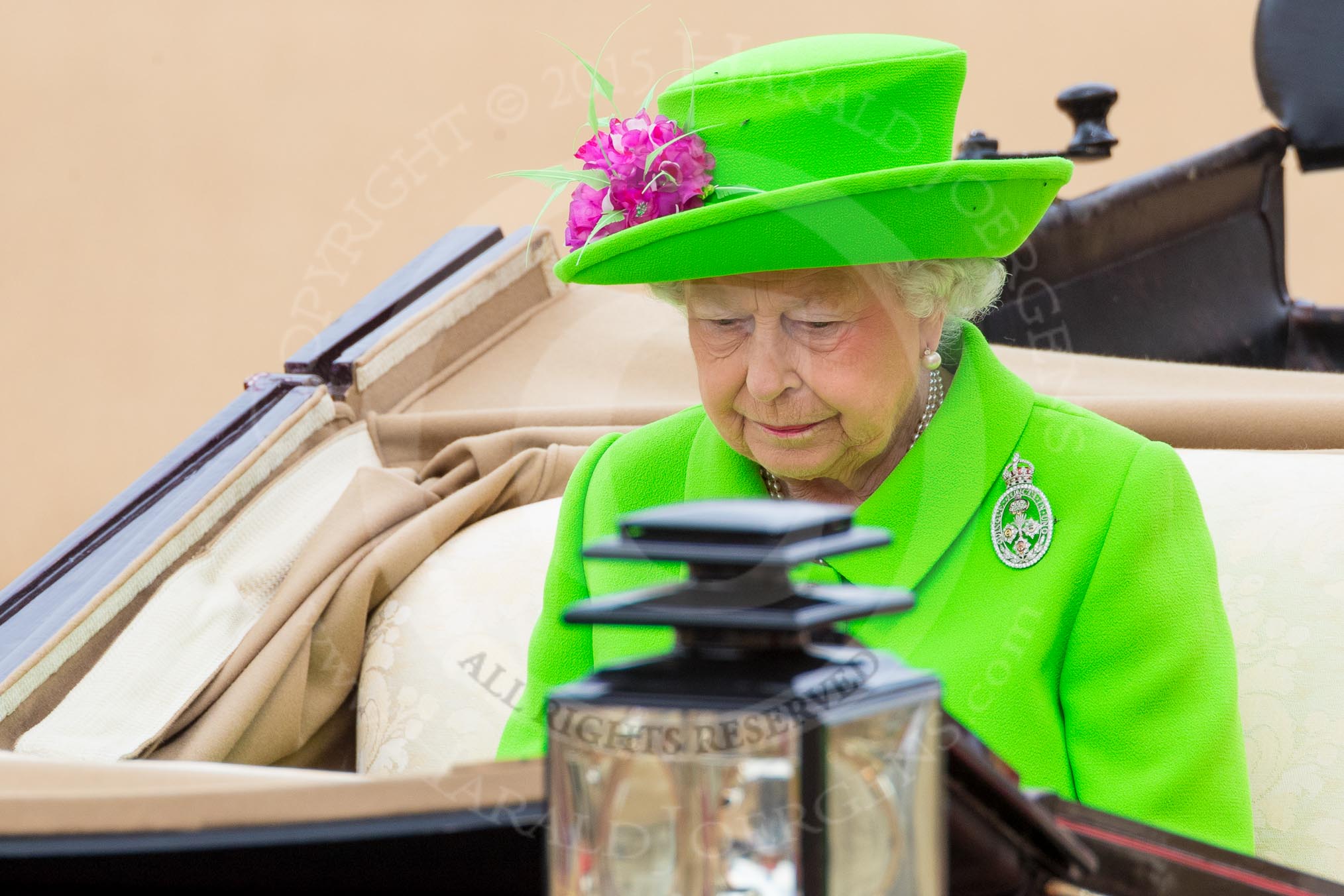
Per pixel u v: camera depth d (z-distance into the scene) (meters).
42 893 3.44
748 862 2.63
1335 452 8.16
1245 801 5.97
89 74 32.91
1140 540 6.12
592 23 30.34
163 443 31.20
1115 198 12.99
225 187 32.38
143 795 3.33
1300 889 3.68
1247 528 7.46
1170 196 13.41
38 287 32.59
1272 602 7.15
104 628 8.21
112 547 8.60
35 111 33.03
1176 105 30.06
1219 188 13.84
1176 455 6.37
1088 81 30.09
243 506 9.03
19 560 29.16
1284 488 7.60
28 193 32.97
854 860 2.71
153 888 3.42
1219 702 6.02
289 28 32.03
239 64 32.31
